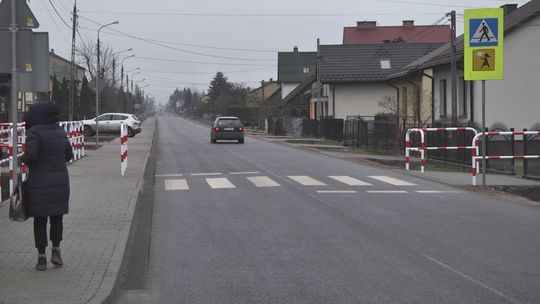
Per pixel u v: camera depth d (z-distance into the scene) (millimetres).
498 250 8070
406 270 7055
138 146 30469
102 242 8070
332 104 45062
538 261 7480
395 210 11305
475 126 22469
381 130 27531
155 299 6020
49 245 7812
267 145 33812
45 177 6430
